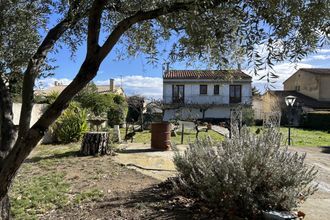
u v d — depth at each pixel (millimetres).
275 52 2391
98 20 2816
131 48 4316
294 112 31641
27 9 3875
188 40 2779
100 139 10672
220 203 4938
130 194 6207
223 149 5363
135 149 11945
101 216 5180
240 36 2414
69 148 12430
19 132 3037
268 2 2322
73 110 15477
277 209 4809
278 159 5145
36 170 8570
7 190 3080
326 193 6637
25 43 3951
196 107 34312
